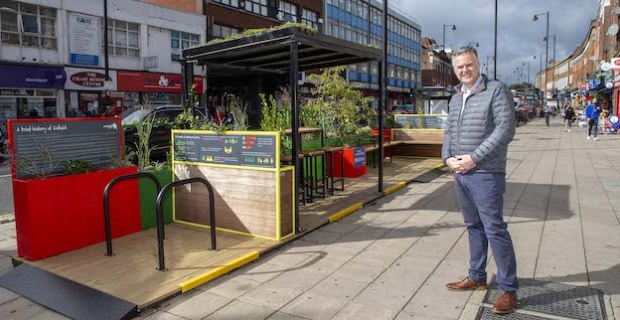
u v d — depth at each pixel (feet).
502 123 11.46
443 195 26.40
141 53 83.51
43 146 16.12
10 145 15.43
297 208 18.53
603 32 133.28
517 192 26.94
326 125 34.96
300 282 13.98
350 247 17.20
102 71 76.69
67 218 16.29
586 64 209.67
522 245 17.13
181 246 16.98
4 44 65.46
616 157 43.80
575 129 98.17
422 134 43.32
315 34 19.22
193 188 19.74
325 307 12.26
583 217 21.03
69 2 72.02
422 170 35.58
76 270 14.65
